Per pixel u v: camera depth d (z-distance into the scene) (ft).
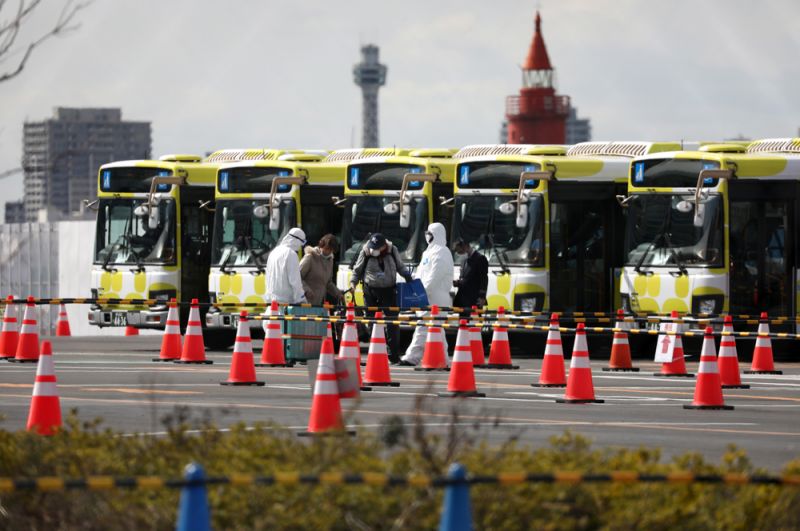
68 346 287.69
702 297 248.73
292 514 75.97
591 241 266.98
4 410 155.33
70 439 95.50
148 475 84.94
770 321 217.97
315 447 86.48
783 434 139.64
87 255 442.09
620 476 69.51
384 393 175.32
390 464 82.84
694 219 248.93
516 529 75.46
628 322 247.70
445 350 211.82
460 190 265.34
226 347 295.48
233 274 278.87
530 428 139.85
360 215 273.13
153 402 117.70
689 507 78.02
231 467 84.28
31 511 81.71
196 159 309.01
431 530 75.05
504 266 260.01
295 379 195.31
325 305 209.46
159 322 285.43
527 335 283.59
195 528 63.10
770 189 252.42
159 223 286.25
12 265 453.99
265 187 279.69
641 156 256.93
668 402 171.22
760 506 79.61
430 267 222.89
